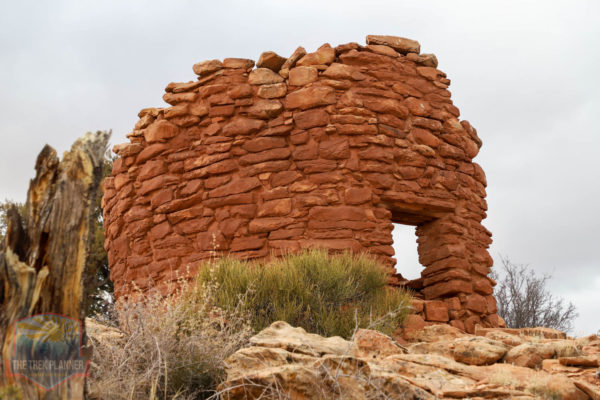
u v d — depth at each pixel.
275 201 11.27
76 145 4.04
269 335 5.88
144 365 5.31
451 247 11.80
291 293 8.51
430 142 12.12
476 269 12.02
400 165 11.68
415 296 11.91
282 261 10.22
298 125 11.55
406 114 11.95
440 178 12.06
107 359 5.23
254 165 11.56
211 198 11.68
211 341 5.89
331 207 11.08
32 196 3.97
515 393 5.48
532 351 6.93
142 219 12.43
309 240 10.94
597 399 5.64
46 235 3.89
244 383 4.67
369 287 9.45
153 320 5.75
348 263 9.70
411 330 9.41
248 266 9.29
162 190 12.19
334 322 8.20
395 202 11.52
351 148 11.41
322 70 11.84
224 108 11.99
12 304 3.76
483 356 6.89
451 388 5.51
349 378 4.87
